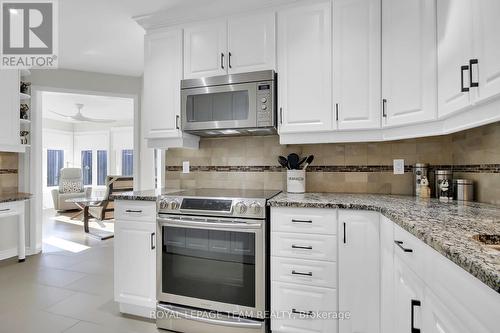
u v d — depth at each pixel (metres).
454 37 1.27
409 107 1.61
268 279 1.79
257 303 1.76
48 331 1.88
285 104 2.03
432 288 0.93
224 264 1.84
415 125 1.65
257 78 2.04
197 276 1.89
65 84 3.52
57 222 5.50
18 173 3.48
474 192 1.71
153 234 2.01
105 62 3.31
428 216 1.26
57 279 2.75
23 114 3.37
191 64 2.26
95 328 1.93
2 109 2.92
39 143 3.59
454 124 1.39
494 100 1.06
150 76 2.38
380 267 1.57
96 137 8.22
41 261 3.26
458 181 1.75
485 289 0.62
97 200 4.88
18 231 3.21
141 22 2.38
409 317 1.16
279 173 2.43
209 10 2.18
